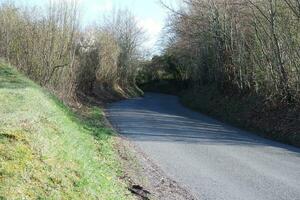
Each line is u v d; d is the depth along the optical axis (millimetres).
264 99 23266
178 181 9906
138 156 12391
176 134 17531
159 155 12852
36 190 5434
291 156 13359
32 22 22094
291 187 9594
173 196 8656
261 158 12859
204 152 13609
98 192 6758
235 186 9586
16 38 22359
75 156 7871
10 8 22984
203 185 9617
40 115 9797
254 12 23531
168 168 11188
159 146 14383
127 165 10953
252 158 12828
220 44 31328
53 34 21781
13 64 22172
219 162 12117
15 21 22625
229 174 10703
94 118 20125
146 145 14453
